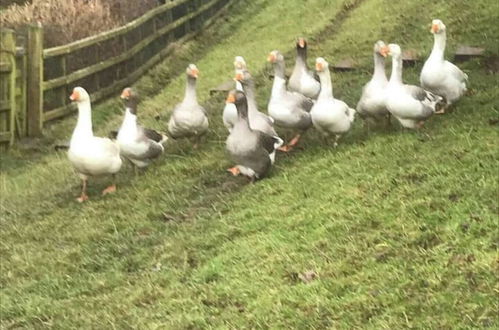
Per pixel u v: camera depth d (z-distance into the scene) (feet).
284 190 27.30
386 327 20.52
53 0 46.19
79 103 29.45
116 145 29.94
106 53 44.47
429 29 40.22
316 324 21.12
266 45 48.06
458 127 28.25
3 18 44.88
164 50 50.37
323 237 24.08
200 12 56.39
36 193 32.17
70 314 23.66
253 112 30.04
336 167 27.63
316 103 29.07
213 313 22.40
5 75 38.19
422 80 29.60
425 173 25.71
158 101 42.63
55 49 40.50
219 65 46.50
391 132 29.50
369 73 37.55
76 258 26.40
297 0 55.42
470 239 22.49
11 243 27.84
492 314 20.34
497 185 24.20
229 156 29.68
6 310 24.22
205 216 27.30
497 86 31.32
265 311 21.89
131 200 29.40
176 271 24.59
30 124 39.63
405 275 21.89
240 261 24.17
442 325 20.30
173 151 32.63
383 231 23.59
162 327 22.17
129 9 49.55
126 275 25.13
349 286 22.04
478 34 37.81
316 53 42.55
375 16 45.11
